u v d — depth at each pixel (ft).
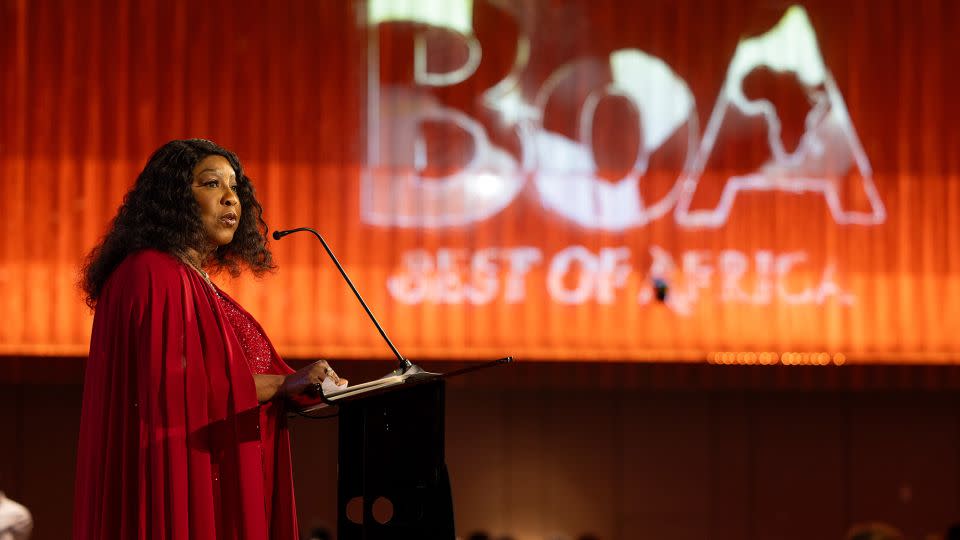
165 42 37.22
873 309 38.17
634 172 37.86
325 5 37.63
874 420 39.04
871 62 38.42
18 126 36.68
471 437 38.24
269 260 15.80
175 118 37.09
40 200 36.65
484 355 37.19
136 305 13.29
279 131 37.32
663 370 37.35
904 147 38.42
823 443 38.91
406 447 14.44
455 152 37.58
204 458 13.08
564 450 38.40
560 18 38.01
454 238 37.50
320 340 36.88
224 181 14.42
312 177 37.29
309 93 37.47
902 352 38.19
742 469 38.70
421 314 37.22
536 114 37.83
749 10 38.32
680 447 38.65
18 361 35.94
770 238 37.99
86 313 36.58
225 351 13.53
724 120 38.09
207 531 12.91
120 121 36.96
